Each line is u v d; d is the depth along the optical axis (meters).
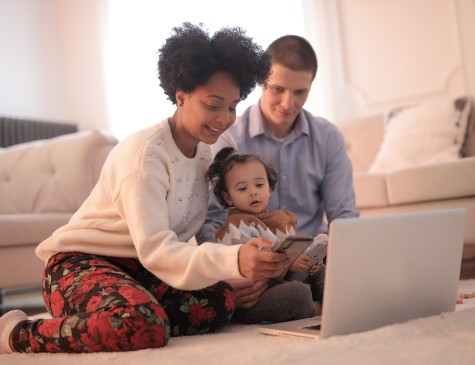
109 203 1.42
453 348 0.95
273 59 1.83
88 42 5.53
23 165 3.07
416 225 1.21
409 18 4.38
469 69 4.17
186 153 1.51
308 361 0.92
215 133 1.41
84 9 5.54
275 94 1.87
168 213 1.39
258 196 1.62
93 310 1.21
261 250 1.14
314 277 1.65
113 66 5.45
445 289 1.30
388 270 1.18
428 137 3.35
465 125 3.33
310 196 2.00
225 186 1.66
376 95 4.52
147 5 5.34
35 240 2.61
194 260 1.21
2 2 5.14
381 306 1.18
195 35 1.38
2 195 3.09
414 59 4.37
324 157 2.01
